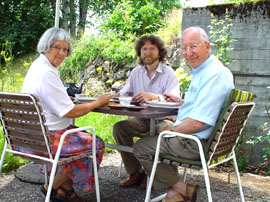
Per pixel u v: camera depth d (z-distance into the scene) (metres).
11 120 2.45
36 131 2.33
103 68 7.41
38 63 2.56
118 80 7.17
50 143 2.31
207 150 2.27
